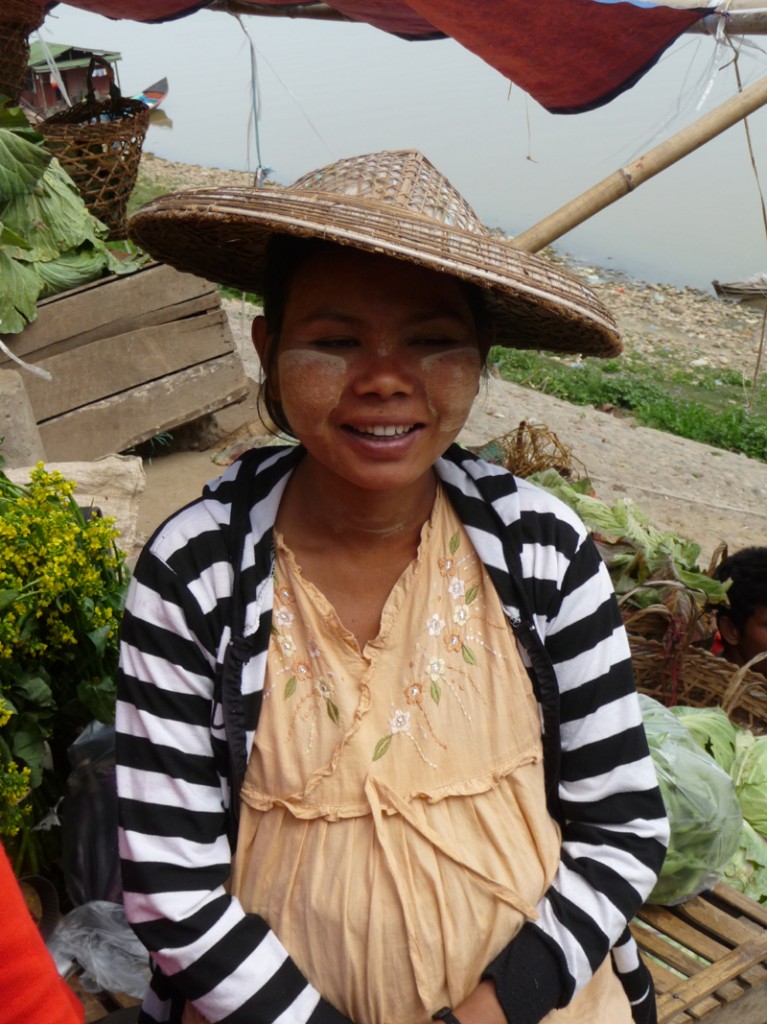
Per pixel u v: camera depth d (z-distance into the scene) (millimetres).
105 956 1980
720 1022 2027
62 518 2242
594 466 6988
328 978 1430
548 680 1478
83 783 2123
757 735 3375
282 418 1534
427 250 1242
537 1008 1436
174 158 18312
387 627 1439
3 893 1021
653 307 13797
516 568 1475
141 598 1437
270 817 1437
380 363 1343
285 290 1398
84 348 5117
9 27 5238
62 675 2303
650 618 3455
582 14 4195
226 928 1409
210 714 1443
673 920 2225
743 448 8680
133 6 5875
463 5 4133
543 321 1537
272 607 1446
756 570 3682
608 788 1521
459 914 1427
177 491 5285
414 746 1432
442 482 1509
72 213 5164
